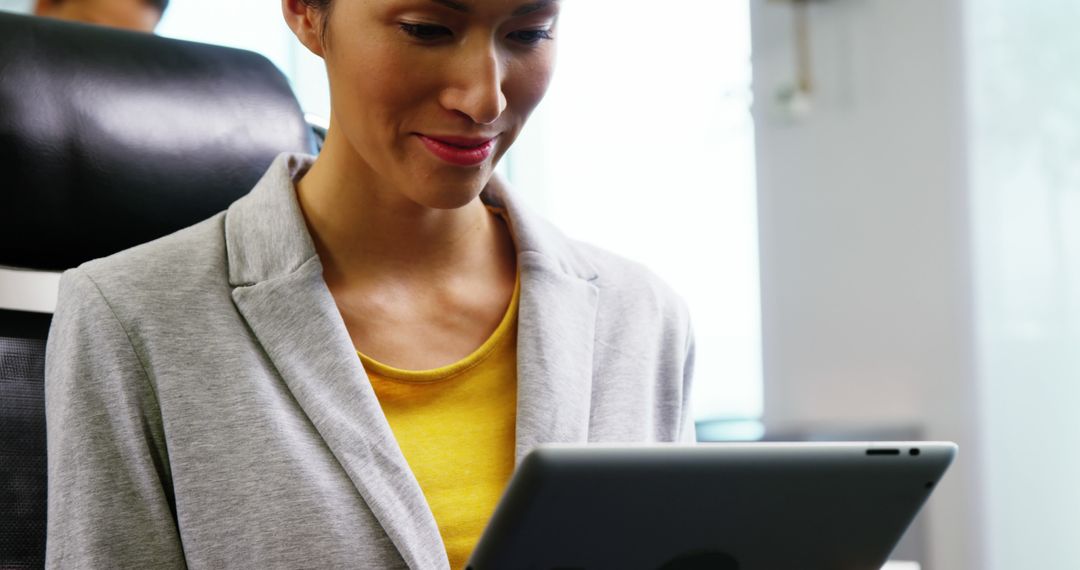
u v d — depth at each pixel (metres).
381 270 1.10
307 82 3.40
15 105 1.20
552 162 3.99
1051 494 3.24
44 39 1.23
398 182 1.01
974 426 3.44
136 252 1.06
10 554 1.14
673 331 1.22
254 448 0.99
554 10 1.00
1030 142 3.27
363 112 0.99
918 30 3.57
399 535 0.98
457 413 1.08
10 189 1.19
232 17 3.35
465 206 1.13
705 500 0.75
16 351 1.18
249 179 1.29
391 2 0.95
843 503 0.80
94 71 1.25
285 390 1.03
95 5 1.81
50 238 1.21
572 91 3.96
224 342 1.03
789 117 3.90
